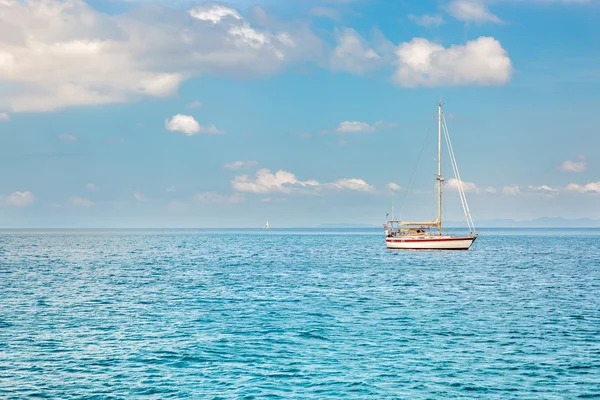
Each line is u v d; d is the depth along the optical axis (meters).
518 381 27.27
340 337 35.81
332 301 50.72
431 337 35.84
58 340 34.84
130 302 49.91
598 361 30.48
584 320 41.72
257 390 26.02
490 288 60.84
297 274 76.56
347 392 25.80
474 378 27.67
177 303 49.38
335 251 139.38
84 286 61.81
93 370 28.80
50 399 24.81
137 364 29.80
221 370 28.83
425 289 59.72
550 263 97.12
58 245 175.50
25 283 64.50
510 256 116.19
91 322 40.50
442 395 25.45
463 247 114.81
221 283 65.12
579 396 25.38
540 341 34.84
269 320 41.34
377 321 41.06
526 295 55.28
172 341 34.62
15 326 39.00
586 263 97.25
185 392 25.75
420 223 117.31
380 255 117.62
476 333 37.03
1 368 29.03
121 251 138.62
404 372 28.53
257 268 86.75
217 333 36.88
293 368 29.17
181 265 92.81
